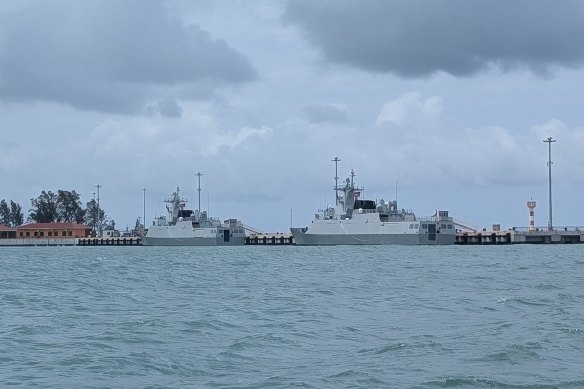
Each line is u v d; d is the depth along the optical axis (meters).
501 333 43.00
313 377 32.62
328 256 160.62
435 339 41.44
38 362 36.62
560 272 96.25
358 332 45.25
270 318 52.38
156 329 46.97
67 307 61.69
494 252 167.88
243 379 32.53
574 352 36.91
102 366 35.47
